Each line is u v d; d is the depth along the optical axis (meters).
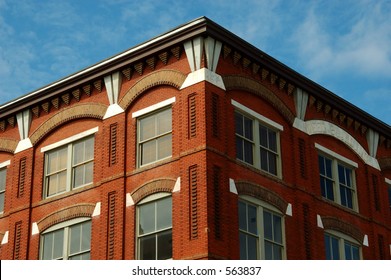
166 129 29.28
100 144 31.34
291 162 31.45
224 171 27.75
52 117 33.44
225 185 27.59
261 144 30.42
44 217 31.95
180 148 28.16
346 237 33.19
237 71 30.06
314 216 31.52
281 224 29.88
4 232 33.22
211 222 26.45
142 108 30.28
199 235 26.31
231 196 27.73
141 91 30.41
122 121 30.64
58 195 31.91
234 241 27.20
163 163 28.64
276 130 31.47
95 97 32.16
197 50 28.89
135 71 30.94
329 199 33.06
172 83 29.39
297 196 30.89
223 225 26.88
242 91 30.14
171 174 28.22
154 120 29.86
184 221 26.98
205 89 28.17
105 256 29.00
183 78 29.06
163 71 29.88
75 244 30.58
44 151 33.38
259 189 29.16
